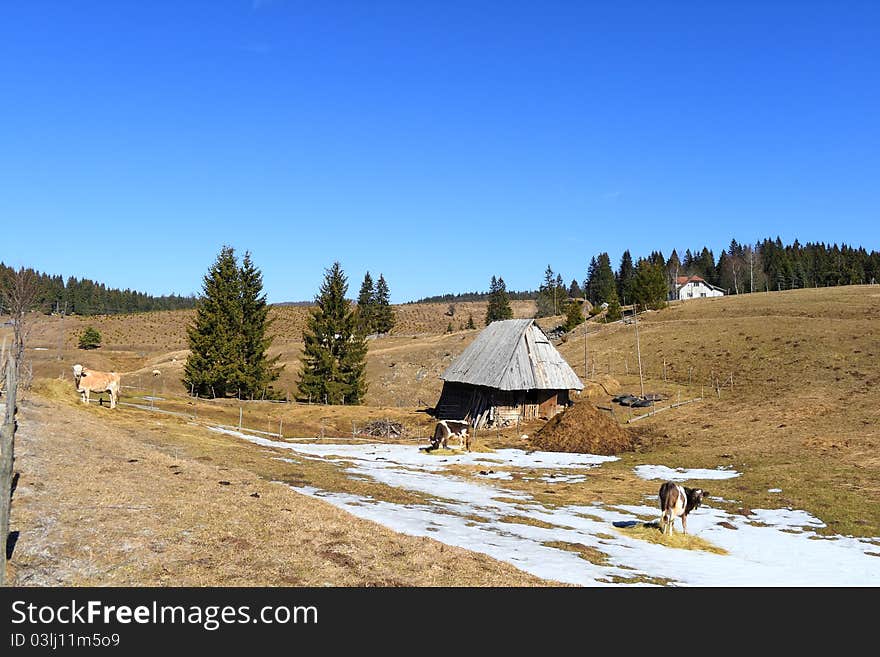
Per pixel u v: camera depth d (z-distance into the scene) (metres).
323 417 52.97
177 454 23.80
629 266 188.62
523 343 54.06
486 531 18.66
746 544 20.23
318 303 71.25
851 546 20.22
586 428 42.84
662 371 65.94
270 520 14.90
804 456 34.81
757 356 62.75
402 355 98.88
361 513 18.94
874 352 57.06
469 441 41.22
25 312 46.03
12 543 11.07
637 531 20.89
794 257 179.38
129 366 92.88
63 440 20.33
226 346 64.06
